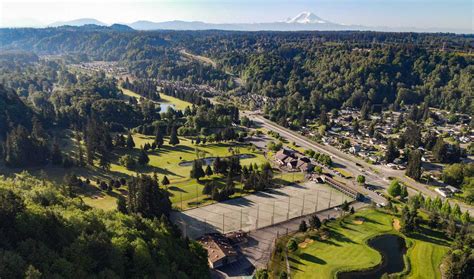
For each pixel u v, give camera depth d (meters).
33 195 94.88
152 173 173.88
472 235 120.56
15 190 96.44
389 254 113.75
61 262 64.69
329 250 114.19
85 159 183.25
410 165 176.00
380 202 148.75
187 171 177.88
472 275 98.88
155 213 124.69
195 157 198.75
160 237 92.69
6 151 171.12
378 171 184.88
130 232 85.94
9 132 194.25
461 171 167.75
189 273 88.06
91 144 185.00
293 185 163.75
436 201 138.50
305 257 110.44
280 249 113.94
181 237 104.75
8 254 60.06
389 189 152.88
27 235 68.00
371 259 110.06
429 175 177.25
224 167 172.00
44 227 71.19
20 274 59.00
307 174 176.62
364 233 124.44
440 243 118.56
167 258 84.31
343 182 169.50
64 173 169.25
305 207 142.62
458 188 165.62
